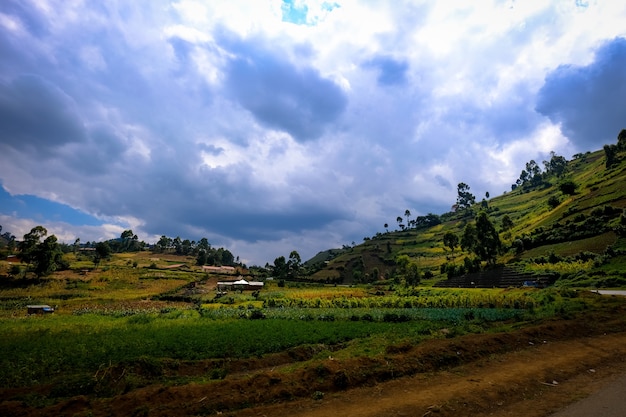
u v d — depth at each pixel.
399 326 31.03
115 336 28.34
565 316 25.95
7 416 12.23
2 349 23.98
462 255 129.12
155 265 136.00
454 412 11.43
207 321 38.59
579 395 12.66
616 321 24.45
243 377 15.44
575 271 58.91
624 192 82.75
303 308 53.84
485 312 33.66
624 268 52.94
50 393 15.21
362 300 57.00
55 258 96.75
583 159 195.88
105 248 123.50
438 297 51.12
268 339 26.47
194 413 11.93
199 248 196.88
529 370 15.32
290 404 12.34
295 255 145.50
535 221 107.88
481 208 199.00
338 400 12.63
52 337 28.77
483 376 14.73
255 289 100.69
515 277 69.69
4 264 104.31
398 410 11.54
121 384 16.34
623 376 14.70
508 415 11.17
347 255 181.62
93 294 83.69
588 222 77.94
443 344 17.97
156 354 22.39
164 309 57.75
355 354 19.34
